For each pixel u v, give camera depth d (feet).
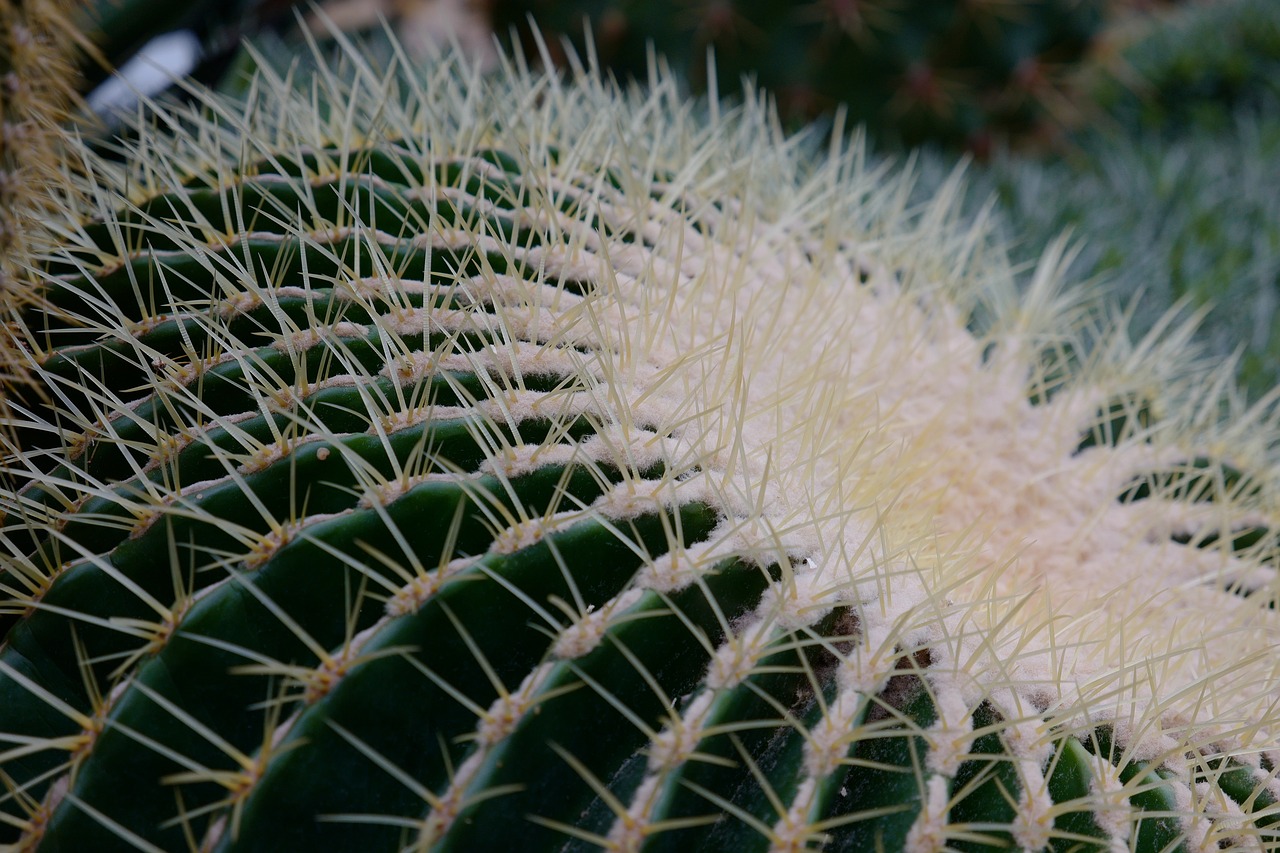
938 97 4.07
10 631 1.70
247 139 2.04
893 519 1.89
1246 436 2.42
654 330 1.90
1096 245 3.36
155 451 1.75
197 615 1.65
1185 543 2.20
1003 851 1.65
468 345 1.83
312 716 1.61
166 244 1.97
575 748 1.64
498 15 4.10
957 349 2.30
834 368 2.06
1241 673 1.90
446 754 1.60
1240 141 4.32
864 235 2.51
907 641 1.71
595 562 1.70
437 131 2.12
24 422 1.78
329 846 1.61
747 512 1.76
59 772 1.68
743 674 1.65
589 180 2.16
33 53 1.81
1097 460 2.22
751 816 1.64
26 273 1.89
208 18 3.67
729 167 2.23
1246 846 1.72
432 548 1.70
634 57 4.05
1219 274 3.32
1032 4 4.00
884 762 1.68
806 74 4.00
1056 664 1.80
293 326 1.82
